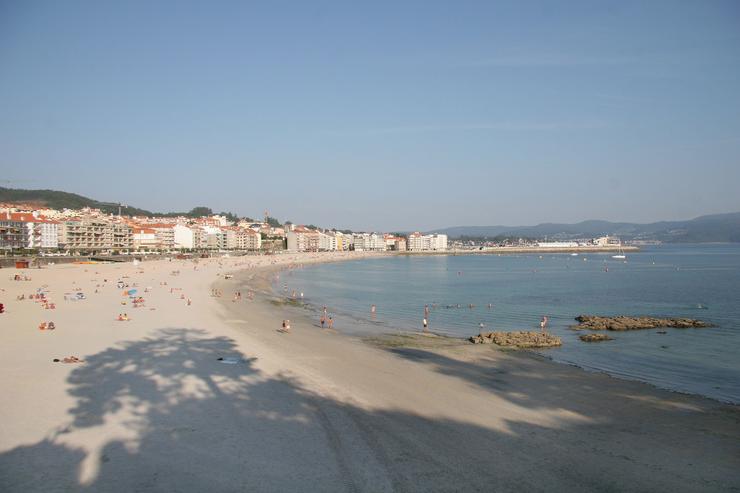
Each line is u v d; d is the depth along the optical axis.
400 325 52.62
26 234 170.88
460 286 107.69
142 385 24.19
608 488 15.33
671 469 16.84
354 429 19.27
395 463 16.41
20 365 27.42
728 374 31.72
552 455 17.64
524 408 23.14
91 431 18.34
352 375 27.62
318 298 81.38
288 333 42.34
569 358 35.81
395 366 30.83
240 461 16.19
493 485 15.16
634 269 167.38
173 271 122.50
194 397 22.55
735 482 15.99
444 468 16.17
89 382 24.45
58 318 45.56
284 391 23.86
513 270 175.88
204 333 39.41
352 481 15.05
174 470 15.47
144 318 46.72
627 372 31.92
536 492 14.85
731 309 64.31
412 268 195.50
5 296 62.75
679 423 21.75
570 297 82.06
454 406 22.84
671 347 39.94
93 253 184.88
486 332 46.38
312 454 16.88
